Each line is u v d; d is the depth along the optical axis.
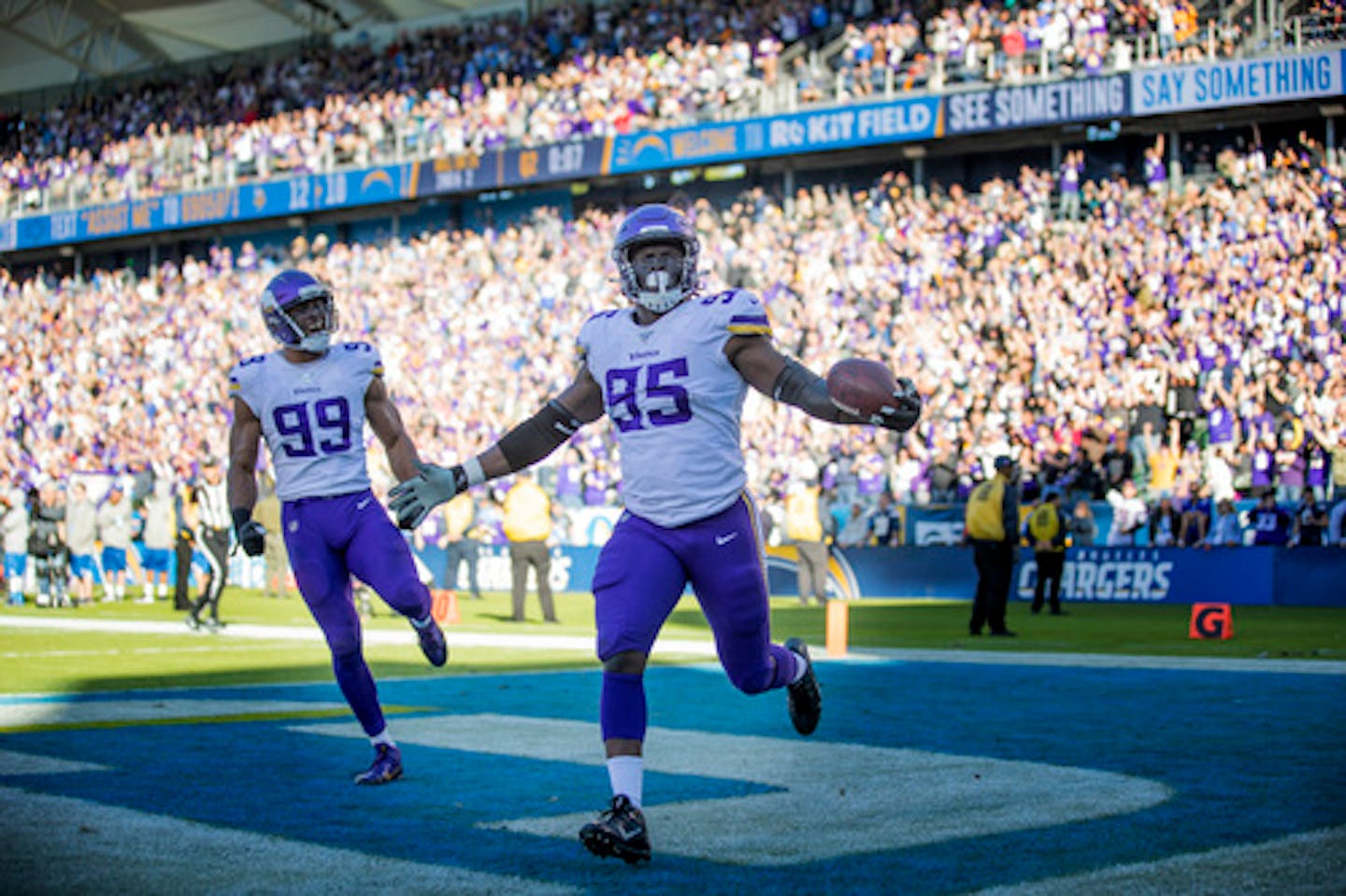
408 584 5.90
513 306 29.08
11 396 34.66
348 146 33.28
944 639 14.58
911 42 27.67
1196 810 4.96
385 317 30.89
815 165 28.36
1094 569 21.20
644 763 6.05
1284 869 4.02
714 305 4.54
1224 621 14.38
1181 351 22.73
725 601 4.61
